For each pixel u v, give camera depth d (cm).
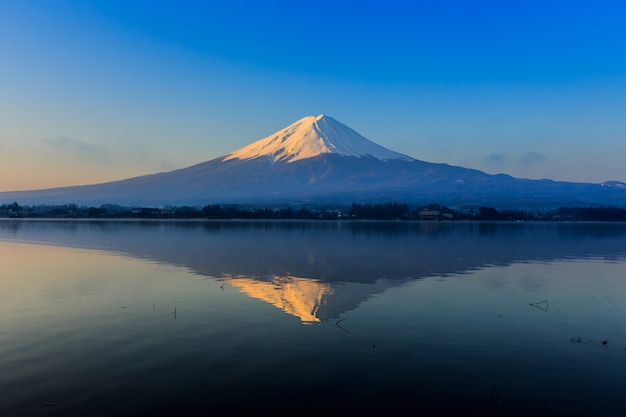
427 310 2317
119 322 2038
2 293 2691
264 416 1211
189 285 2980
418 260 4538
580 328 2014
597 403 1295
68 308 2306
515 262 4450
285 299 2553
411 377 1453
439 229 12338
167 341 1770
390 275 3478
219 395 1317
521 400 1308
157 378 1424
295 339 1806
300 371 1487
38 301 2469
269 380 1418
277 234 9106
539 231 11719
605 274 3650
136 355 1617
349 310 2302
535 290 2911
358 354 1644
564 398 1324
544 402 1299
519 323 2084
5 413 1212
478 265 4172
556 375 1483
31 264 4034
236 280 3192
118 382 1397
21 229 10469
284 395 1322
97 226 12450
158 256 4756
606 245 6775
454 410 1252
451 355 1648
